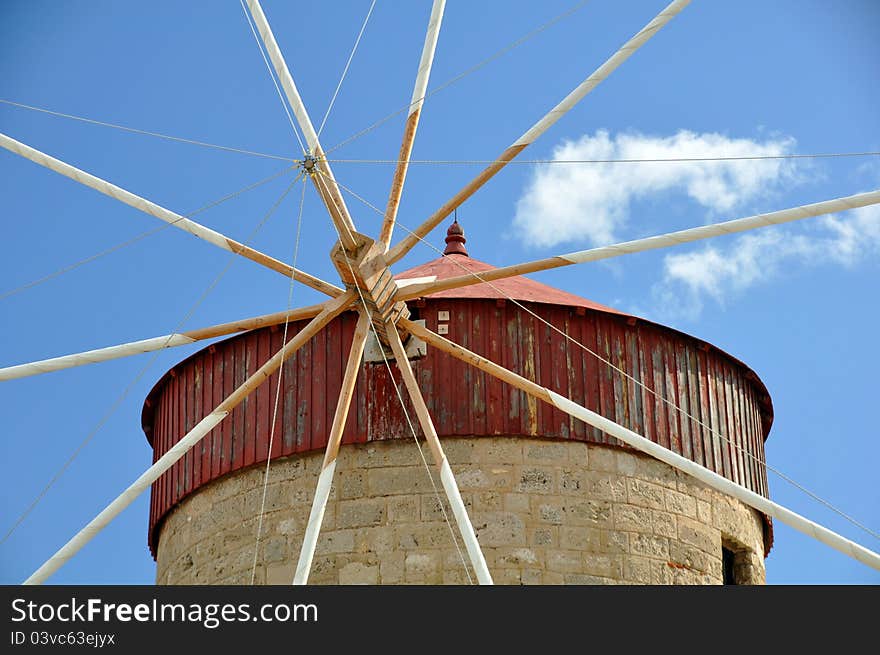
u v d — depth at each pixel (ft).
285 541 77.30
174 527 83.71
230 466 80.38
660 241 65.21
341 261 65.87
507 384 77.92
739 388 86.02
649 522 78.28
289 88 65.87
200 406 83.35
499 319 79.20
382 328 70.69
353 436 77.51
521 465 76.95
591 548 76.28
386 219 68.80
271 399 80.18
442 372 77.92
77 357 66.90
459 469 76.54
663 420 80.69
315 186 64.69
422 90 68.23
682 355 82.99
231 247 68.08
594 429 78.38
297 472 78.38
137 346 67.77
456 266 83.76
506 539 75.31
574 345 79.56
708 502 81.20
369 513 76.23
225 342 82.89
